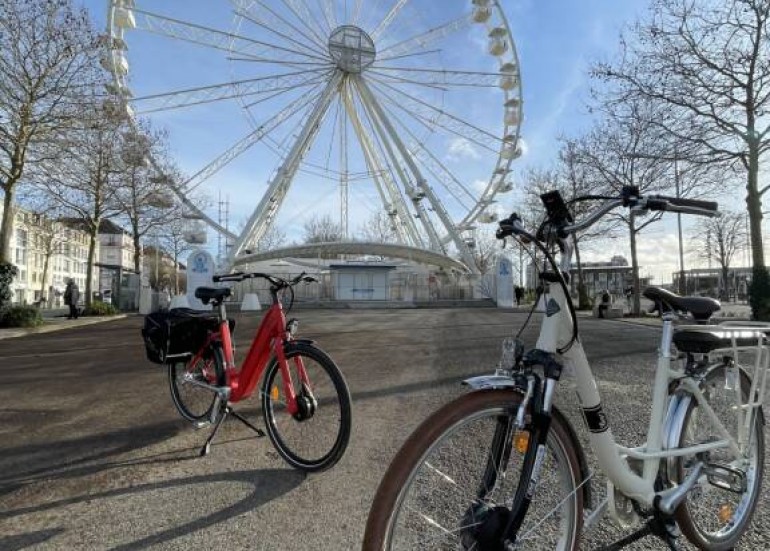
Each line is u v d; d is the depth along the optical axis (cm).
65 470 338
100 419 457
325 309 2936
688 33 1484
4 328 1377
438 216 3581
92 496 299
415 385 571
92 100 1549
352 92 3388
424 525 167
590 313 2408
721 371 243
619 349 838
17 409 495
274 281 367
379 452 364
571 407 450
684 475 227
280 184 3228
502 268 3247
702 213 219
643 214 206
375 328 1327
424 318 1806
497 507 169
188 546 245
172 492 304
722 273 4516
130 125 2197
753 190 1498
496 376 175
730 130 1489
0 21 1363
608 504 209
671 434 221
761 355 250
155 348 405
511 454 173
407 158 3375
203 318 407
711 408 238
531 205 3188
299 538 251
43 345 1040
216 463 348
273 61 3047
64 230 4912
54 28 1427
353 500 291
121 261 8569
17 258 6134
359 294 3844
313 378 341
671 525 222
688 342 226
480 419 168
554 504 186
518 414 170
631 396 498
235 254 3131
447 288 3675
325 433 333
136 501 292
